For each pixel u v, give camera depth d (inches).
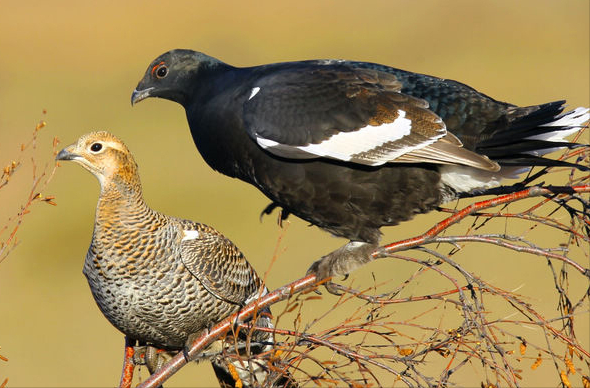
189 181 1085.1
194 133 451.8
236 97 431.2
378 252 367.6
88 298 851.4
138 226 383.2
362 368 311.9
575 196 375.9
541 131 400.2
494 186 413.7
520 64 1579.7
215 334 365.7
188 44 1737.2
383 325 327.9
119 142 383.6
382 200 411.5
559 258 347.9
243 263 411.2
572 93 1384.1
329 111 404.8
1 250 344.8
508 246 354.6
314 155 404.8
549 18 1923.0
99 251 382.6
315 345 330.0
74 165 1065.5
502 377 323.0
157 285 386.0
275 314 687.7
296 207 427.2
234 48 1748.3
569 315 338.6
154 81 462.9
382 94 406.6
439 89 414.9
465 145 409.4
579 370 325.7
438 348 326.0
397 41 1811.0
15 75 1498.5
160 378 366.0
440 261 361.4
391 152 394.9
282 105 410.3
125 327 395.9
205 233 401.7
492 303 747.4
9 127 1212.5
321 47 1772.9
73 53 1637.6
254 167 427.2
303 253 898.7
